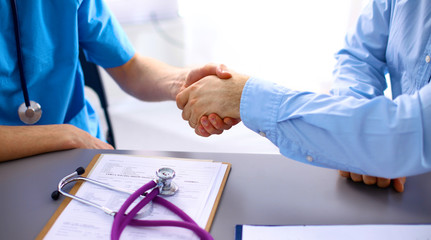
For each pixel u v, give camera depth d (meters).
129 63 1.17
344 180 0.66
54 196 0.62
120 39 1.12
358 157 0.60
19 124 0.93
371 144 0.59
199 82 0.79
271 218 0.57
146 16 2.25
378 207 0.59
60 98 0.99
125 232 0.55
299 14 2.26
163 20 2.28
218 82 0.76
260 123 0.67
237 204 0.60
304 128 0.63
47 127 0.81
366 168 0.61
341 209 0.59
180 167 0.70
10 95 0.89
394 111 0.58
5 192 0.65
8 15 0.85
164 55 2.38
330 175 0.67
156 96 1.14
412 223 0.56
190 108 0.81
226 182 0.66
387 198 0.61
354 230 0.54
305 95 0.65
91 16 1.03
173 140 2.05
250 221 0.57
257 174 0.68
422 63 0.80
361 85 0.90
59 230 0.56
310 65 2.34
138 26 2.27
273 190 0.64
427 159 0.56
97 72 1.36
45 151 0.77
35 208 0.61
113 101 2.32
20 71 0.88
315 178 0.67
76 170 0.68
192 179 0.66
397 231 0.54
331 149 0.62
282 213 0.58
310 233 0.53
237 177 0.67
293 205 0.60
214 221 0.57
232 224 0.56
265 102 0.66
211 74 0.86
